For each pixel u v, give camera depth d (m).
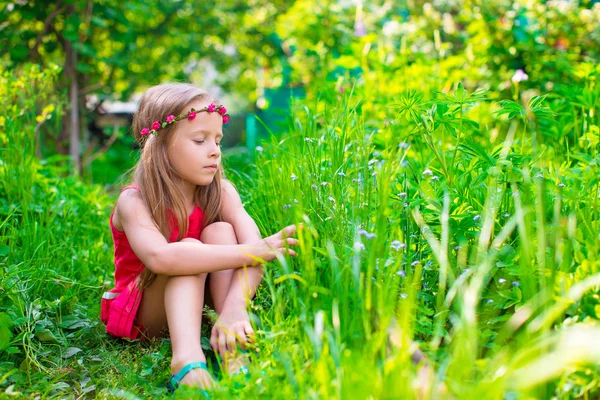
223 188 2.40
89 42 5.42
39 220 3.06
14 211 2.81
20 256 2.62
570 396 1.55
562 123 2.93
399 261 1.81
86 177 4.82
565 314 1.73
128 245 2.23
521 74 2.80
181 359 1.86
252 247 2.06
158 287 2.12
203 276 2.07
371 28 5.73
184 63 6.97
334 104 3.18
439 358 1.65
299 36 5.81
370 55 3.87
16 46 4.93
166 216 2.18
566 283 1.68
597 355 1.22
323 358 1.44
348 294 1.76
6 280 2.28
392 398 1.33
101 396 1.85
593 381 1.49
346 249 1.94
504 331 1.74
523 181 2.08
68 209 3.19
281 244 2.08
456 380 1.42
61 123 5.00
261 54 7.68
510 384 1.35
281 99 7.32
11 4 4.87
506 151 2.15
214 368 2.00
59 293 2.56
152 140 2.18
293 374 1.57
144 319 2.22
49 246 2.74
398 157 2.23
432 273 2.08
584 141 2.53
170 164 2.19
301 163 2.46
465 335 1.50
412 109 2.29
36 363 2.00
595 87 2.79
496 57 4.13
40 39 4.96
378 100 3.48
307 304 1.75
